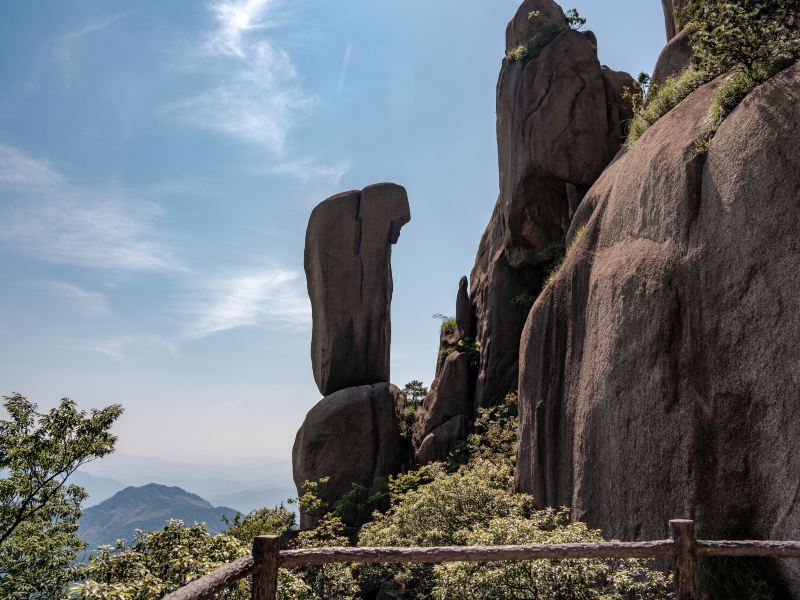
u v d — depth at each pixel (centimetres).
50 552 1509
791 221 771
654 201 1086
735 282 845
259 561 428
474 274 3061
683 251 965
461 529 1351
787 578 702
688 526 464
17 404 1434
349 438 2731
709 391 854
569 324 1359
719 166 920
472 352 2689
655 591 770
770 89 866
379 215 3128
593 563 782
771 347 770
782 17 910
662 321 956
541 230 2420
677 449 880
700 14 972
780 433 736
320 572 1466
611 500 1017
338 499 2655
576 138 2312
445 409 2588
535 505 1355
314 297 3175
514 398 2217
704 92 1164
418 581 1523
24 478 1423
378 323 3036
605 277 1185
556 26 2545
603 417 1080
